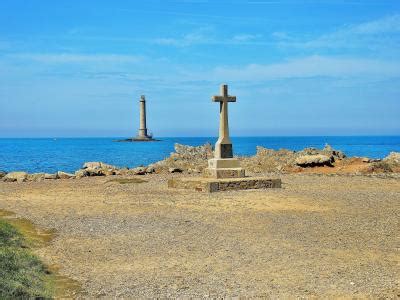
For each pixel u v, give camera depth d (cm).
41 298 965
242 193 2633
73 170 5803
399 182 3186
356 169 3862
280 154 4828
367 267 1196
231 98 3014
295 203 2247
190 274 1144
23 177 3531
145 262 1250
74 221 1814
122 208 2131
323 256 1299
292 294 1000
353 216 1905
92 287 1055
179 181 2903
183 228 1680
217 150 3011
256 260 1262
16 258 1160
